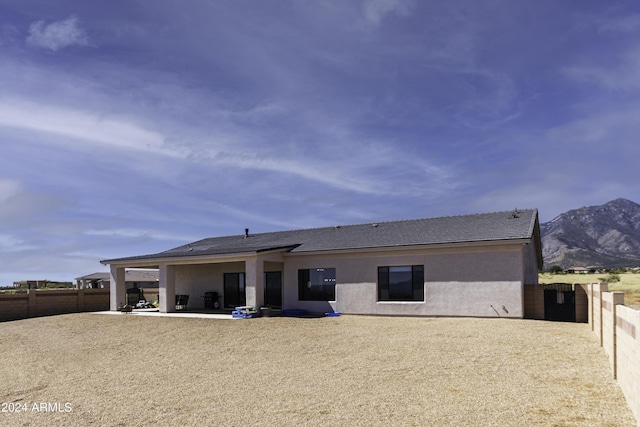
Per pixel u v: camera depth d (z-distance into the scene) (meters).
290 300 23.23
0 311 25.92
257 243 27.00
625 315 7.37
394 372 10.02
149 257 25.27
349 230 25.53
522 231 18.59
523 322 17.03
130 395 9.23
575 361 10.27
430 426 6.60
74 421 7.75
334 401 8.06
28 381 11.11
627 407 7.00
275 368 11.02
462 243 18.73
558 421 6.54
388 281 20.84
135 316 23.12
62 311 28.41
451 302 19.20
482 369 9.91
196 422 7.36
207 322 19.77
